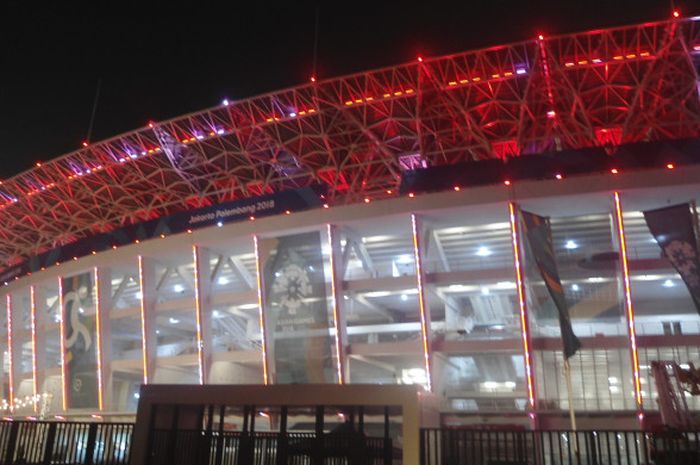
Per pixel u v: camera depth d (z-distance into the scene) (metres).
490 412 40.12
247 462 18.56
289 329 45.31
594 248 48.56
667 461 15.88
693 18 44.44
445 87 49.91
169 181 63.56
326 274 45.31
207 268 50.16
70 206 68.25
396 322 56.97
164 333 64.56
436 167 43.34
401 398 17.69
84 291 56.22
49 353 73.88
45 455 20.19
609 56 47.38
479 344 41.69
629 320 38.84
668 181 38.81
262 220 47.03
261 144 57.69
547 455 24.12
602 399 40.12
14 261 73.94
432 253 49.88
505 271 41.69
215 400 19.41
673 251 39.50
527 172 41.38
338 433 17.98
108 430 20.41
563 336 38.66
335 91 53.00
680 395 31.55
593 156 40.41
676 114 50.31
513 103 49.25
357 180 55.47
